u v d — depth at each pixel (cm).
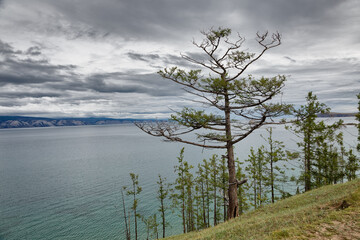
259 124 1480
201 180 3944
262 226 909
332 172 2823
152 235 4475
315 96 2002
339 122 2439
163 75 1546
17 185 8756
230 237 875
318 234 663
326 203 1028
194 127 1539
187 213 4422
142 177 9362
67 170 11475
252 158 3309
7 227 4956
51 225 5006
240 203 3425
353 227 667
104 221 5175
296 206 1440
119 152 18612
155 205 6112
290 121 1495
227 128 1578
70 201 6694
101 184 8550
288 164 9138
